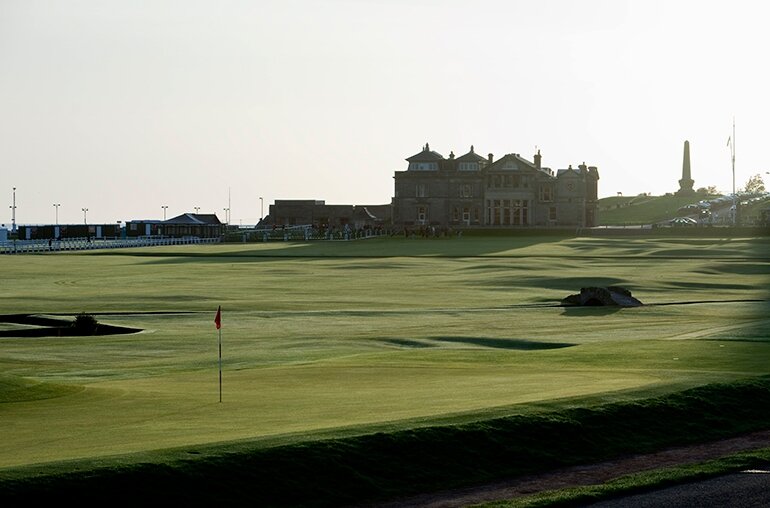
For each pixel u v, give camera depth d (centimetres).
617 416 3047
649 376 4144
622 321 8000
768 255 18350
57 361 5612
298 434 2659
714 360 4856
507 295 10631
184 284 11988
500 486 2488
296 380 4191
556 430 2869
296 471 2409
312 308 9112
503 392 3650
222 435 2800
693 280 12594
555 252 19688
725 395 3394
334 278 13075
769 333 6231
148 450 2503
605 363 4819
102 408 3384
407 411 3192
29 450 2611
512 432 2803
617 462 2731
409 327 7538
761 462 2733
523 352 5469
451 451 2644
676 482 2523
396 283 12238
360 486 2398
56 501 2131
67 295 10375
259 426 2953
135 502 2177
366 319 8138
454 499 2372
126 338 6781
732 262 16338
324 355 5794
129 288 11356
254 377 4338
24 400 3581
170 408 3381
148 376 4616
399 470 2505
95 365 5406
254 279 12862
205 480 2302
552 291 11138
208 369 4966
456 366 4750
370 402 3447
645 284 11994
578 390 3662
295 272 14200
